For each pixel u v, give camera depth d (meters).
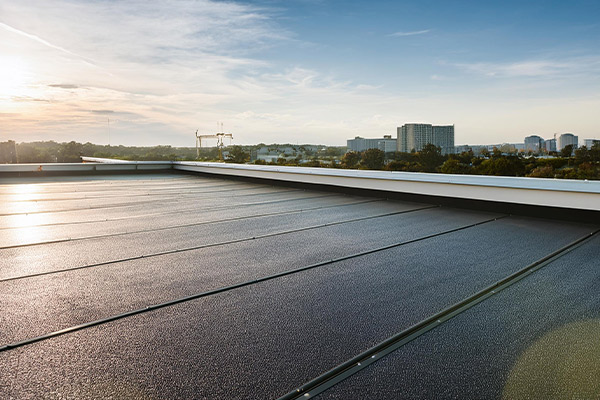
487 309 2.62
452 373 1.84
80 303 2.72
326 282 3.18
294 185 10.61
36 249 4.24
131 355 2.01
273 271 3.48
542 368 1.87
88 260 3.82
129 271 3.48
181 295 2.89
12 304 2.70
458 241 4.59
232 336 2.23
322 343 2.14
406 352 2.04
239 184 11.48
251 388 1.72
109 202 7.85
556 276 3.31
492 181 6.50
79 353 2.03
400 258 3.89
